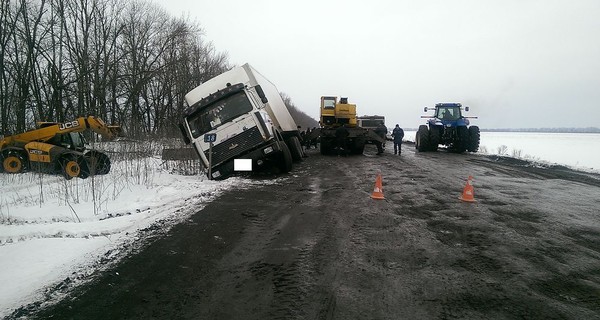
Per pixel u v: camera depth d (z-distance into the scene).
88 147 13.41
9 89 22.05
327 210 6.92
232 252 4.71
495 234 5.39
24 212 6.78
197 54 38.19
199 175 11.85
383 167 13.77
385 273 4.01
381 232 5.49
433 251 4.68
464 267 4.18
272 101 14.14
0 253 4.66
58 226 5.72
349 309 3.25
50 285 3.80
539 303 3.36
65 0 25.56
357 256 4.52
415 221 6.11
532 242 5.05
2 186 9.60
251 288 3.70
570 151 27.28
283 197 8.18
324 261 4.37
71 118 26.41
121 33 31.25
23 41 22.06
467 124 19.67
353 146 19.41
